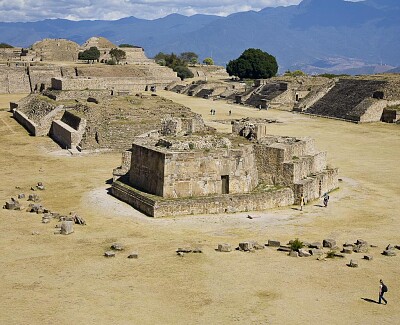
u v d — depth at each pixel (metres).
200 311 28.58
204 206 47.34
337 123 111.81
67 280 32.22
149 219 45.38
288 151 53.50
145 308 28.78
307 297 30.55
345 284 32.50
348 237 42.09
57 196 52.94
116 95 114.56
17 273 33.09
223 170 49.53
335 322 27.62
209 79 198.75
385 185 61.00
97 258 35.94
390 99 117.62
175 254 36.94
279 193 50.81
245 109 137.62
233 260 36.09
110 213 47.00
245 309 28.88
